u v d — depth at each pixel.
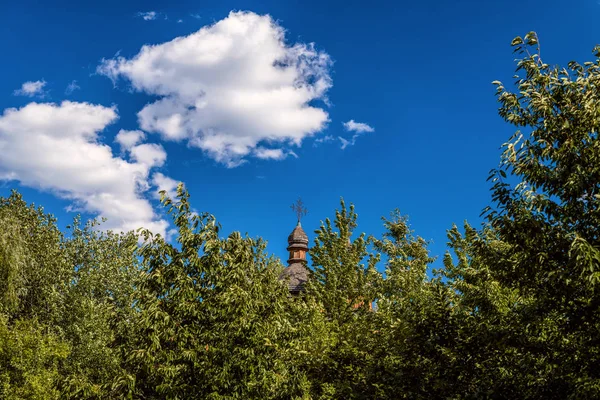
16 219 26.64
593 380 8.32
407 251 31.83
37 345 20.34
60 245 31.50
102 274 28.56
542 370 9.87
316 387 13.20
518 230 9.28
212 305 13.45
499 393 9.98
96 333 23.14
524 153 9.42
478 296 11.23
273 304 14.66
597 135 8.96
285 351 13.84
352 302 29.31
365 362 13.11
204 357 12.95
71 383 14.72
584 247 7.88
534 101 9.14
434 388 10.99
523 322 9.57
